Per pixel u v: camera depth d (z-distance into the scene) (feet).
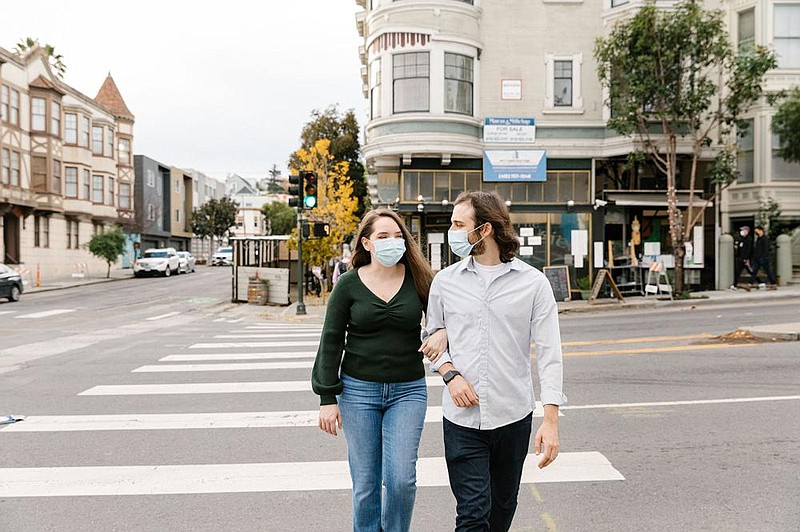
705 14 63.41
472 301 10.69
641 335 41.68
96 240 134.21
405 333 12.07
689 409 23.16
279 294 79.61
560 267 67.05
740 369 29.58
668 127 63.36
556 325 10.79
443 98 67.67
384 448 11.85
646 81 60.70
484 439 10.55
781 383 26.73
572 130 70.23
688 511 14.62
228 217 253.24
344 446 19.81
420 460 18.45
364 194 132.05
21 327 55.42
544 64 70.38
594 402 24.48
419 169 69.56
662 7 67.56
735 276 74.74
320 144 90.02
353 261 12.52
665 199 69.97
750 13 76.02
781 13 74.64
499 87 70.18
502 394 10.51
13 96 114.83
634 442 19.61
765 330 37.68
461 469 10.59
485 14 70.38
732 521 14.06
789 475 16.67
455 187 70.23
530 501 15.34
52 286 109.91
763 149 75.61
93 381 30.04
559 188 70.79
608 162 71.56
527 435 10.84
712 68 72.08
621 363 31.96
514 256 11.07
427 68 67.67
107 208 155.12
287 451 19.35
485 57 70.28
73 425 22.39
